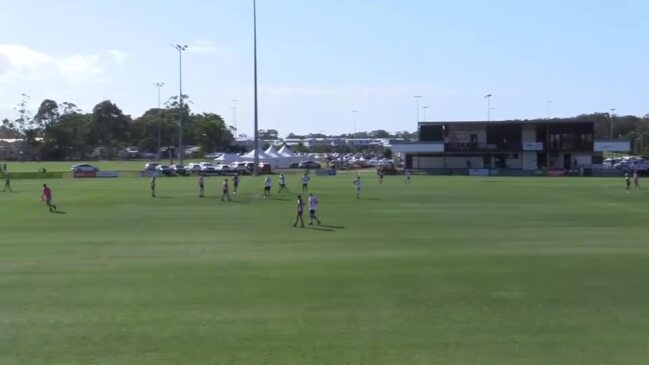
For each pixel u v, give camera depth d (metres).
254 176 96.50
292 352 14.60
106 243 30.41
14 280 21.92
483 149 116.50
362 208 47.72
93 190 65.81
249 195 59.53
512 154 116.81
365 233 33.91
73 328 16.41
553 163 115.69
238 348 14.88
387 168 108.25
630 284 21.22
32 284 21.31
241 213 44.06
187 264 24.84
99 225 37.41
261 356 14.36
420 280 21.83
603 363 13.91
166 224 37.91
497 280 21.83
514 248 28.75
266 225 37.44
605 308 18.25
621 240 31.28
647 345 15.05
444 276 22.48
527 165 116.44
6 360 14.18
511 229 35.56
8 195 59.66
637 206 49.53
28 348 14.92
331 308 18.25
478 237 32.34
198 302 18.89
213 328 16.39
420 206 49.31
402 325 16.62
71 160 196.38
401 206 49.28
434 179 91.12
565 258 26.12
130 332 16.06
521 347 14.92
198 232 34.34
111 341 15.40
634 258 26.12
